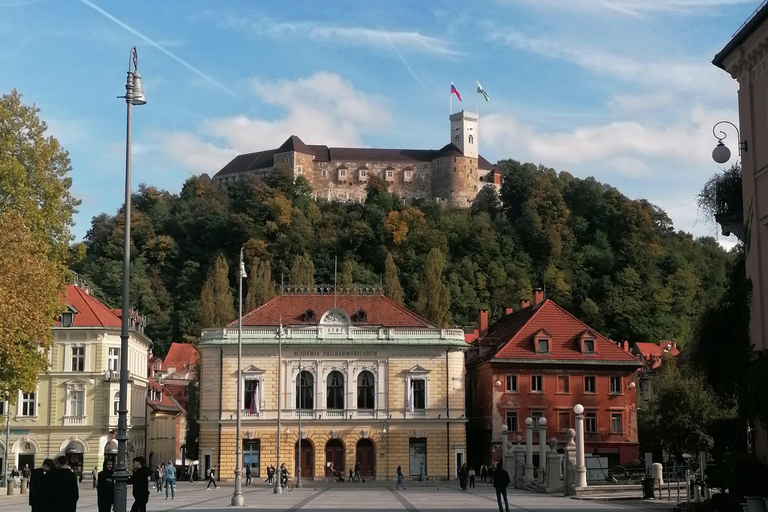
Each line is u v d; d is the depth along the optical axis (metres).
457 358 94.38
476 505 52.09
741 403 42.50
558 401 98.31
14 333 58.31
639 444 104.88
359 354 93.50
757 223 42.12
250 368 92.31
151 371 135.38
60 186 71.62
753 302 42.34
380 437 92.31
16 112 71.44
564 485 62.56
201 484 89.25
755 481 37.84
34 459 92.31
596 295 197.75
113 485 33.31
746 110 43.25
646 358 143.38
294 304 97.12
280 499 60.16
